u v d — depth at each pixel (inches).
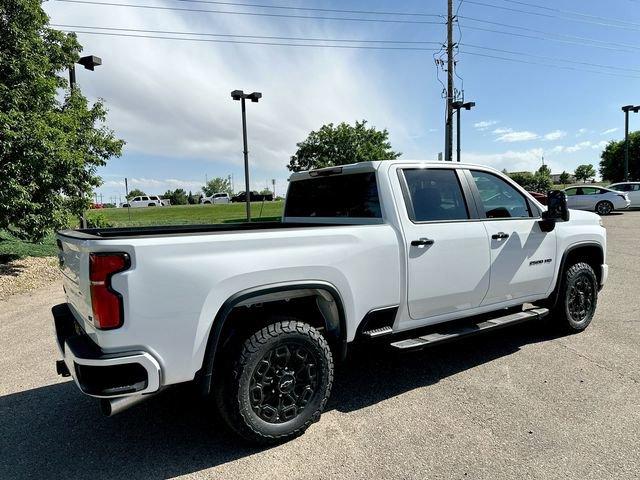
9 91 331.6
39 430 127.9
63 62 418.3
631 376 152.1
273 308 125.7
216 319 104.9
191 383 116.6
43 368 176.4
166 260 98.3
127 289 94.0
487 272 161.0
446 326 161.0
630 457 106.3
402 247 138.5
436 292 147.3
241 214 1083.3
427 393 144.6
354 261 127.3
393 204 141.4
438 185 155.3
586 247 200.4
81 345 100.1
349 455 111.0
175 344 99.9
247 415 110.2
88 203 414.3
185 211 1251.2
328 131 879.7
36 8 359.6
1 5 337.7
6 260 425.4
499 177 175.5
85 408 141.4
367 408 135.6
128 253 94.7
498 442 114.6
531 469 102.9
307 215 180.9
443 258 148.0
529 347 184.2
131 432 126.0
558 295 191.3
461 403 136.8
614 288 283.9
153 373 97.4
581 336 195.3
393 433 120.7
